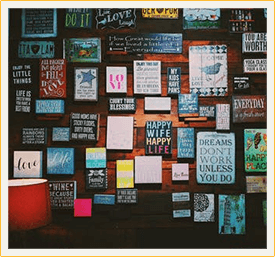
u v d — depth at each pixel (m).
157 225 2.63
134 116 2.68
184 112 2.64
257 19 2.71
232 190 2.66
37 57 2.71
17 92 2.69
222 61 2.69
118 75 2.67
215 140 2.67
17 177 2.64
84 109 2.69
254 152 2.66
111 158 2.66
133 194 2.62
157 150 2.64
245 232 2.62
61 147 2.68
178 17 2.72
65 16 2.72
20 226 2.11
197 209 2.63
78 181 2.67
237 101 2.67
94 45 2.70
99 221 2.64
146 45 2.69
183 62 2.71
